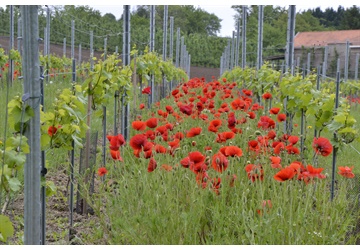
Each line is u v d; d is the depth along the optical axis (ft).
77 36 105.50
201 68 148.25
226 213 12.89
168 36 141.08
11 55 50.49
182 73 70.38
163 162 15.67
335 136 17.52
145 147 13.79
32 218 10.02
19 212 16.39
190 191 13.46
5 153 10.62
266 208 12.13
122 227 11.79
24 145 9.99
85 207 16.89
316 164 18.61
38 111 9.98
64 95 14.17
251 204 11.85
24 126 10.11
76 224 15.64
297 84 23.20
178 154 17.88
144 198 12.71
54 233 14.30
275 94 32.01
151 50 41.42
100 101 19.84
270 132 17.56
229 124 17.95
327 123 19.01
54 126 13.64
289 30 29.66
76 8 107.76
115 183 18.44
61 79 70.13
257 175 13.25
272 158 12.99
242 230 11.45
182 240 11.53
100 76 18.94
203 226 12.85
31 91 9.87
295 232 11.18
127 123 25.27
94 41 108.58
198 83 46.11
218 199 13.15
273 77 32.96
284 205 11.68
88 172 17.34
